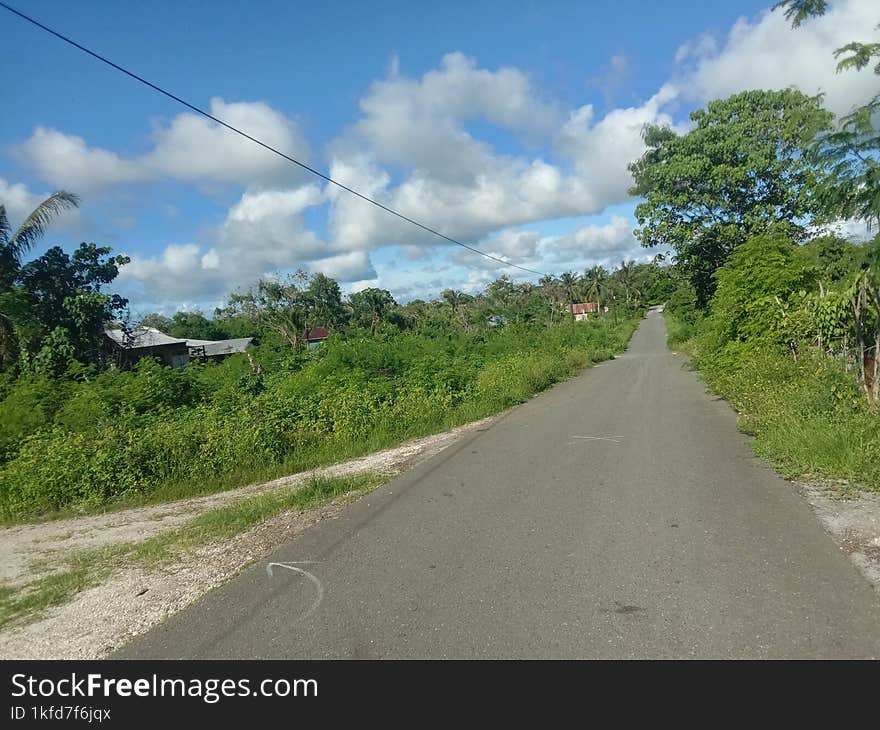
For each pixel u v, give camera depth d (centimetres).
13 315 1983
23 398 1481
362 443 1145
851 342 943
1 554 686
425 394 1510
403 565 496
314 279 5069
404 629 387
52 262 2486
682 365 2441
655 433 998
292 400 1355
